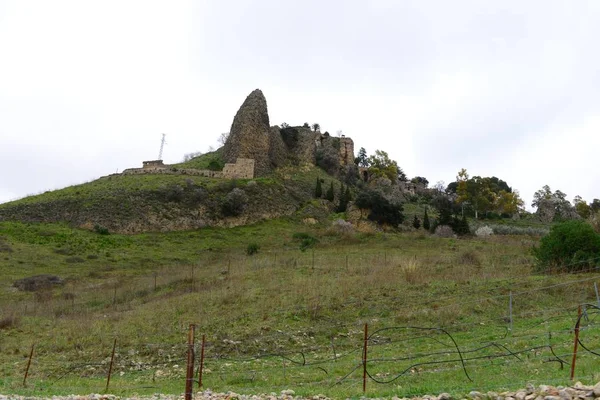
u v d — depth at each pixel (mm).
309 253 43781
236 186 72562
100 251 49281
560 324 18000
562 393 8711
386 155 123875
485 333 18484
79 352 20344
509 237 58500
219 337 20562
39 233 53406
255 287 28422
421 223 73125
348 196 77625
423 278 27531
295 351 18578
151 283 34562
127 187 69500
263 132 91625
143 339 21234
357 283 27109
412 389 11281
